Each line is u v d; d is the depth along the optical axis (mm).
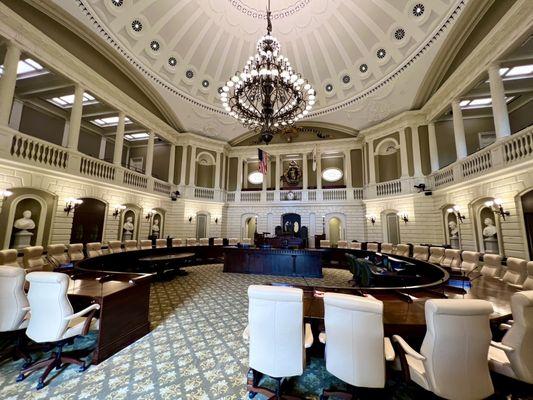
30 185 6129
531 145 4961
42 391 2104
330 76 10344
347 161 12242
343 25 8656
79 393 2088
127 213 9562
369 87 9461
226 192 13586
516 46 5496
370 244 9492
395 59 8273
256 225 13055
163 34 8500
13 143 5781
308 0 8359
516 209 5434
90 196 7758
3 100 5531
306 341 1990
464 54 7102
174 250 8594
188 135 12102
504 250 5746
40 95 8586
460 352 1561
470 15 6316
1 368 2438
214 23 9109
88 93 7969
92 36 7328
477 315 1552
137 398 2037
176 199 11680
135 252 6969
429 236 8633
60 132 9906
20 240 6082
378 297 2852
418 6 6938
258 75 5430
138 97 9719
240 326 3545
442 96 8094
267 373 1849
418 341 2236
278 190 13000
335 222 13070
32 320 2275
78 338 3072
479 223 6711
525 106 8531
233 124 12570
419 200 8953
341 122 11844
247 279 6902
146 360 2617
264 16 8898
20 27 5770
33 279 2238
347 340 1729
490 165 6035
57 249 5848
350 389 2111
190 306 4426
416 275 4902
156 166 13250
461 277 3699
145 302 3338
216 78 10695
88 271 3736
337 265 9594
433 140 8953
